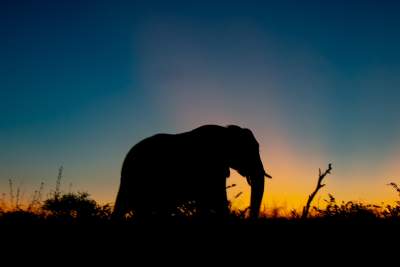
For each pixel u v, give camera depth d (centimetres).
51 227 867
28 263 702
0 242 787
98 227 857
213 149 1288
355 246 754
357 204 913
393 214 907
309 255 719
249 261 699
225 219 848
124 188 1161
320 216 873
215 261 701
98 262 705
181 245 761
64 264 698
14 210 941
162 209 1016
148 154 1205
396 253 729
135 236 805
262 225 832
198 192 1207
